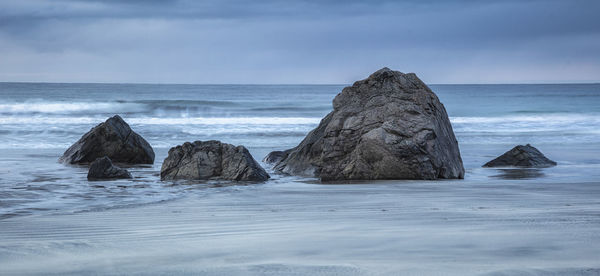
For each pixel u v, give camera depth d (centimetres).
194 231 543
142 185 1209
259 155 2114
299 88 12325
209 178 1334
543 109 5228
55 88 9656
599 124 3616
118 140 1758
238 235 490
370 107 1407
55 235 549
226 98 7656
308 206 816
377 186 1132
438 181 1241
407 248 379
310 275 293
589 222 520
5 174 1388
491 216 595
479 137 2927
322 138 1484
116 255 374
